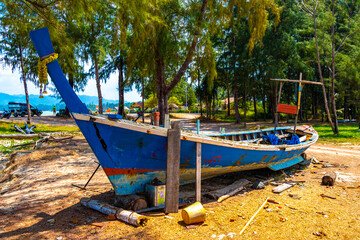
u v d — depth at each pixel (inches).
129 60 571.2
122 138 174.6
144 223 163.3
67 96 167.9
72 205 201.3
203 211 169.2
